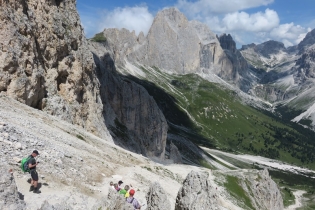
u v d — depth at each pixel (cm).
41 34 6362
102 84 11400
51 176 3019
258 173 11869
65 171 3303
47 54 6562
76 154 4144
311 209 18012
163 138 14362
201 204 2384
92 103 8138
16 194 2059
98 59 12325
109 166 4566
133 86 13388
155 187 2478
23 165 2544
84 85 7869
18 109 4869
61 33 6956
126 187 2847
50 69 6612
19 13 5734
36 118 5025
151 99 14138
